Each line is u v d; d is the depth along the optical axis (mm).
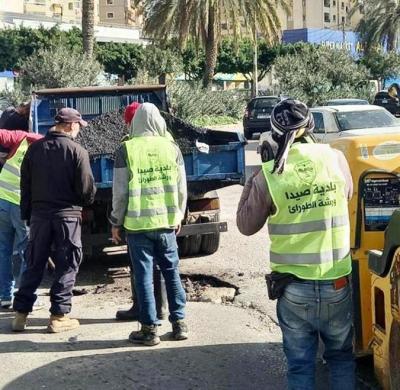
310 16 134250
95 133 7863
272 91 42219
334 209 3568
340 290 3549
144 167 5309
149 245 5371
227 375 4902
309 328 3586
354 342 4359
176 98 32469
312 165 3572
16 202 6363
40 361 5188
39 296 7004
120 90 10078
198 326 5945
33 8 105438
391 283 3775
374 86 45094
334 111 15547
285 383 4750
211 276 7668
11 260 6543
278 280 3576
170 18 33438
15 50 47094
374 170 4230
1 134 6395
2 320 6184
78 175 5684
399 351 3748
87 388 4707
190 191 8062
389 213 4277
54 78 29688
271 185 3539
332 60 43469
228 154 7922
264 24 34844
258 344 5504
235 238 9672
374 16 55406
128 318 6148
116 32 73188
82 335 5762
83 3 30547
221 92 39594
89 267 8352
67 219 5734
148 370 5000
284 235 3553
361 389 4516
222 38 37562
